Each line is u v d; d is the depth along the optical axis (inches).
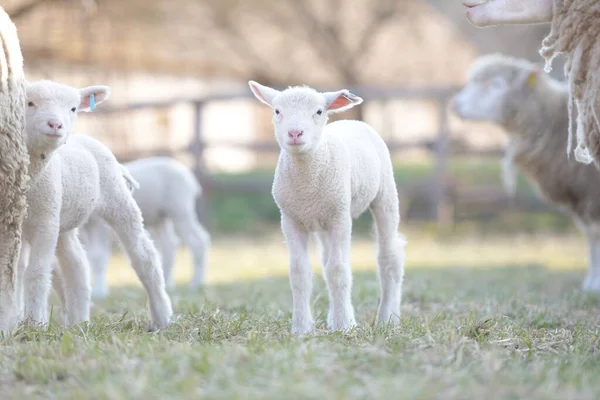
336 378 192.4
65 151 288.8
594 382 197.9
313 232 289.7
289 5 1341.0
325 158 270.5
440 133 829.8
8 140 251.6
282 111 271.3
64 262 302.8
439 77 1413.6
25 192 260.2
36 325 265.0
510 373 201.6
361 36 1352.1
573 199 479.5
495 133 1242.0
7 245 260.1
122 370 201.6
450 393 180.7
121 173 308.5
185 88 1341.0
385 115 1240.2
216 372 195.5
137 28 1273.4
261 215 916.6
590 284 459.5
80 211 292.5
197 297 401.1
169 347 225.5
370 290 410.0
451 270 551.8
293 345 225.1
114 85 1176.2
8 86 251.4
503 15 277.9
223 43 1368.1
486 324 271.9
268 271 574.9
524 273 532.4
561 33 267.9
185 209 514.3
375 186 296.4
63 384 199.6
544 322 305.9
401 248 308.0
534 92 488.1
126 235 303.7
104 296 444.8
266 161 1425.9
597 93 262.4
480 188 852.0
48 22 845.8
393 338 244.8
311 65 1381.6
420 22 1419.8
